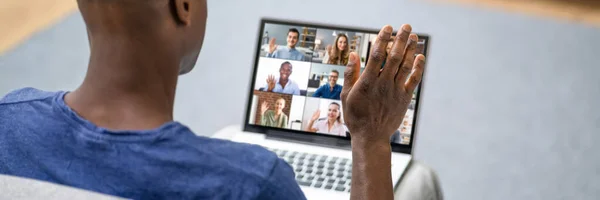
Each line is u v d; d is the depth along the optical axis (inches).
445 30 115.6
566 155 97.4
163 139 29.6
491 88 106.3
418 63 40.6
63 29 115.9
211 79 106.3
